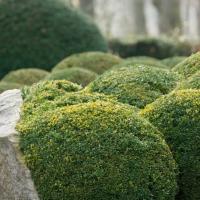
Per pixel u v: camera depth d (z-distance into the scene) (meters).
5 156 7.50
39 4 18.94
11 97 8.92
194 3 41.34
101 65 14.03
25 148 7.33
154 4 43.44
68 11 19.11
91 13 39.69
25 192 7.30
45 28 18.62
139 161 7.05
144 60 13.90
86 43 18.92
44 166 7.11
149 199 7.03
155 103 7.98
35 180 7.18
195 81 8.55
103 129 7.17
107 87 8.97
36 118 7.60
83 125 7.21
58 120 7.32
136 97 8.71
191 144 7.47
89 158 6.99
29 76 13.80
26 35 18.45
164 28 42.97
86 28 19.11
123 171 6.98
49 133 7.23
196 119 7.55
